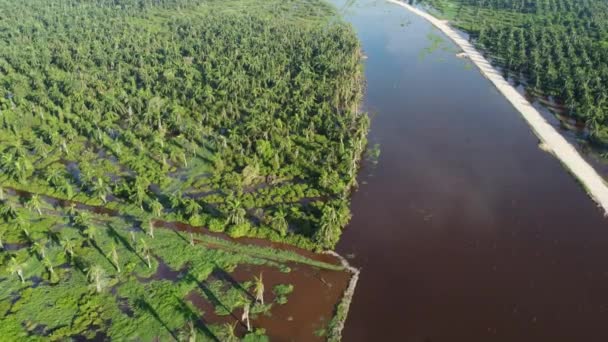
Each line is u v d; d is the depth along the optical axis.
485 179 154.75
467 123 189.88
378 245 127.50
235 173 152.00
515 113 195.62
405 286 115.25
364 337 102.69
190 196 143.75
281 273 116.94
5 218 132.50
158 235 127.50
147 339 99.69
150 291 110.69
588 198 144.12
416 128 186.75
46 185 147.88
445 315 107.94
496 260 123.00
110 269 116.25
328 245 124.88
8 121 178.00
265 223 130.88
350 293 112.44
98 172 155.12
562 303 110.69
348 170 152.00
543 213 138.88
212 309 106.75
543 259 123.06
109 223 131.75
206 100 188.12
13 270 112.00
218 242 125.56
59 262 118.25
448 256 124.44
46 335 99.94
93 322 103.06
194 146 165.75
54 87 199.12
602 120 177.00
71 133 169.50
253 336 100.81
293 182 150.12
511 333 103.81
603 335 103.25
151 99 187.75
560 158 163.75
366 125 174.38
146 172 153.75
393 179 155.25
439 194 147.88
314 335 102.06
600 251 125.12
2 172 153.88
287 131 170.88
